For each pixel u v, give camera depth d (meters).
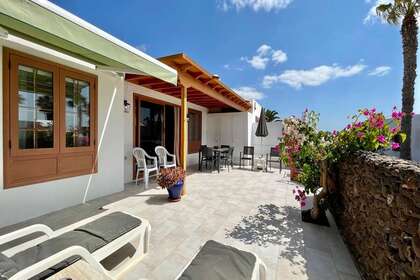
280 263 2.07
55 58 3.18
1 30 2.13
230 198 4.02
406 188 1.26
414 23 5.17
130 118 5.13
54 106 3.20
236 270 1.36
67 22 1.64
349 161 2.50
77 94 3.55
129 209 3.36
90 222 2.12
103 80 3.96
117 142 4.28
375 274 1.66
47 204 3.15
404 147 5.09
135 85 5.25
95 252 1.67
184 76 4.04
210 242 1.72
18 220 2.82
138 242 2.20
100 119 3.93
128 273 1.88
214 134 9.12
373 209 1.75
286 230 2.77
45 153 3.11
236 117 8.73
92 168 3.80
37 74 3.01
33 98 2.97
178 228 2.75
